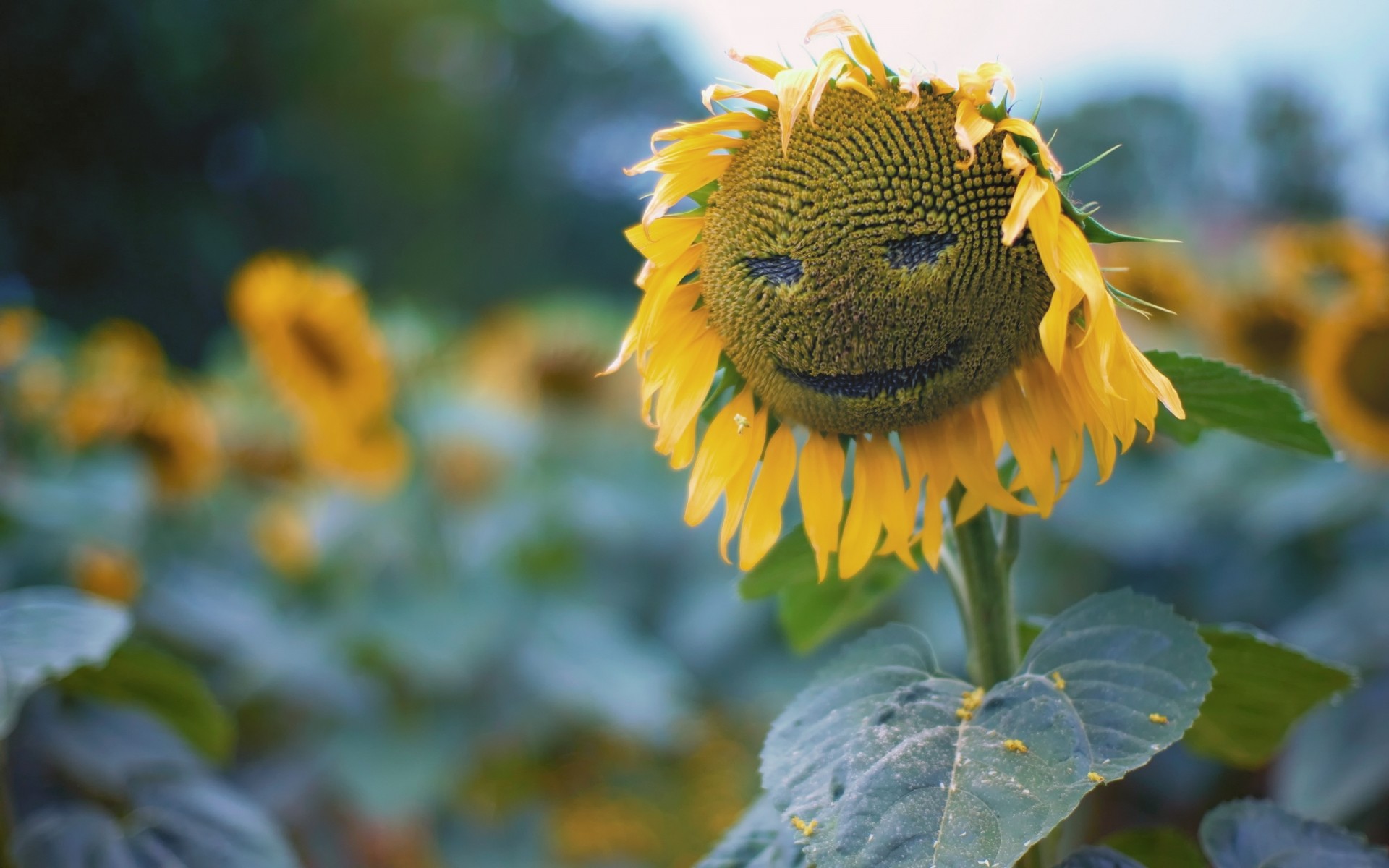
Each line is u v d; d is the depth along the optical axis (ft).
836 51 4.20
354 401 14.21
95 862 5.71
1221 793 11.39
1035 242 3.84
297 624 14.78
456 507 17.89
